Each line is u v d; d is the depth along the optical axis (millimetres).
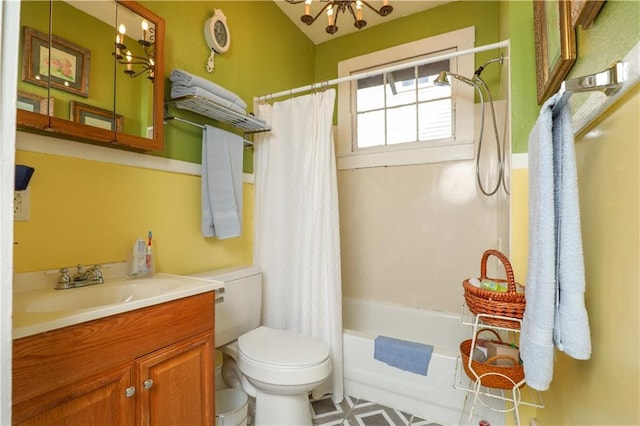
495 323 1180
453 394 1611
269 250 2051
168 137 1602
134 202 1436
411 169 2504
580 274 724
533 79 1429
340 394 1809
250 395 1558
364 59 2799
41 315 809
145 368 995
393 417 1675
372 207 2650
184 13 1708
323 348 1464
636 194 581
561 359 1051
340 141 2822
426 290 2432
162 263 1556
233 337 1687
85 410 846
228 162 1803
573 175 734
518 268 1405
